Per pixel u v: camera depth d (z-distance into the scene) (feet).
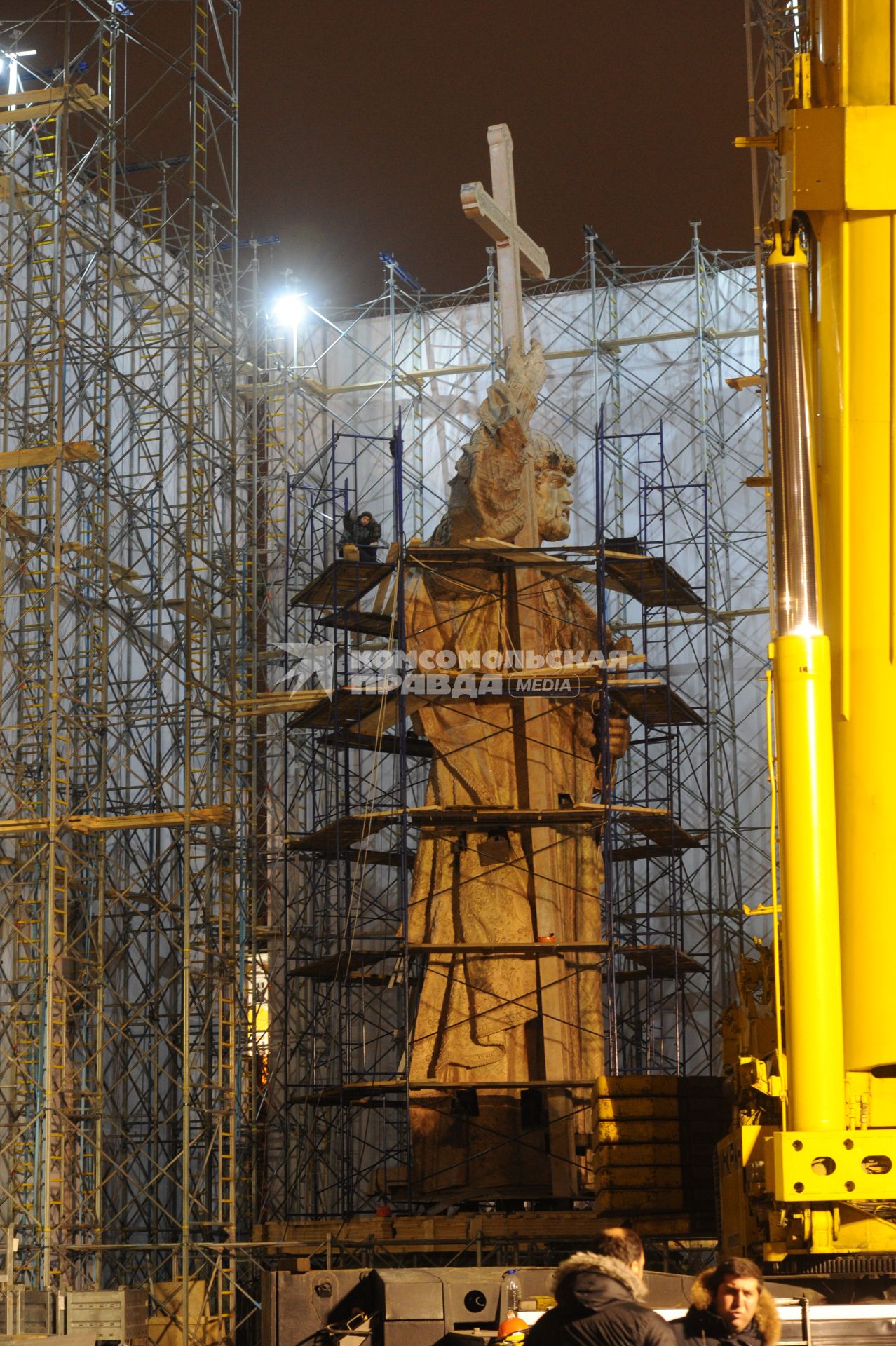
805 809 34.17
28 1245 87.97
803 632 34.68
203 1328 90.07
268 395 137.90
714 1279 26.45
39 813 99.81
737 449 132.67
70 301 114.93
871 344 35.42
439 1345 44.96
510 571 101.91
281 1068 121.39
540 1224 86.74
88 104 104.17
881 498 35.12
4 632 97.55
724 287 136.15
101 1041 95.61
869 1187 33.17
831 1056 33.50
